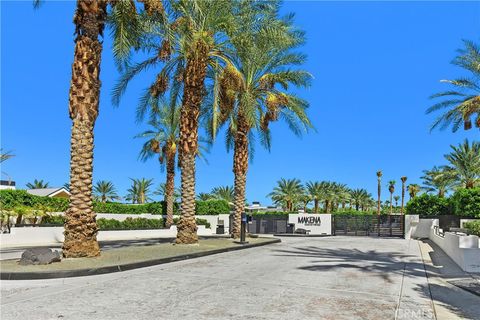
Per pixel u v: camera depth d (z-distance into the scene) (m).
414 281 11.23
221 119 25.91
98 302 7.64
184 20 18.34
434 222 31.38
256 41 20.92
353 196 105.12
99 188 85.00
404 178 87.31
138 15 16.14
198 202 45.09
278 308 7.51
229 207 48.09
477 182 44.97
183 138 19.48
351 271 12.68
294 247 22.16
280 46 23.89
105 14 13.99
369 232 38.66
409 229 33.00
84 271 10.76
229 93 23.48
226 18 19.23
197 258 15.59
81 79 13.17
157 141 38.69
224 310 7.23
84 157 13.05
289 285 9.92
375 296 8.96
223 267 13.01
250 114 21.41
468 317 7.44
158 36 18.19
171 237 34.06
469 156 44.62
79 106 13.12
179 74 21.20
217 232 41.22
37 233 26.41
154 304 7.55
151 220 38.12
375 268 13.59
